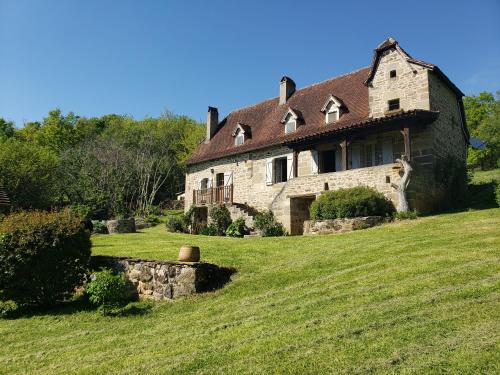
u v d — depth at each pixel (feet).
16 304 30.19
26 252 29.01
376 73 62.59
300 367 15.49
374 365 14.88
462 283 22.04
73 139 166.40
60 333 24.18
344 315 20.04
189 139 154.61
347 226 48.55
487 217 41.16
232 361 16.87
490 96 139.44
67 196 113.19
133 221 69.97
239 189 78.23
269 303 24.00
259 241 44.65
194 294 27.99
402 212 47.93
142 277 30.73
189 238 53.98
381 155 61.31
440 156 58.39
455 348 15.38
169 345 19.90
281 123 76.18
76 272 31.07
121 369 17.65
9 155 101.55
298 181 61.21
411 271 25.40
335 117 67.21
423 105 57.11
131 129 172.55
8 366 19.57
